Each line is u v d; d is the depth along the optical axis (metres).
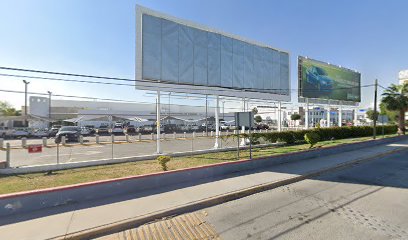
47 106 56.47
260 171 11.31
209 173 10.15
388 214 6.38
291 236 5.21
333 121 76.62
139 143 23.38
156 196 7.70
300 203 7.31
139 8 15.59
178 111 66.38
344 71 34.84
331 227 5.62
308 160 14.30
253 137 19.55
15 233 5.30
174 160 13.49
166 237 5.30
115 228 5.70
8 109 72.06
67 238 5.18
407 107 35.16
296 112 78.25
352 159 14.63
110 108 63.50
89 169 11.38
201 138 29.48
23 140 20.59
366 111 78.06
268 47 23.61
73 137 25.77
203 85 18.48
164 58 16.52
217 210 6.90
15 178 9.62
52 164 11.53
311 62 29.91
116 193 7.84
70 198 7.09
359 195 8.02
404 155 17.23
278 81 24.58
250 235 5.30
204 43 18.66
